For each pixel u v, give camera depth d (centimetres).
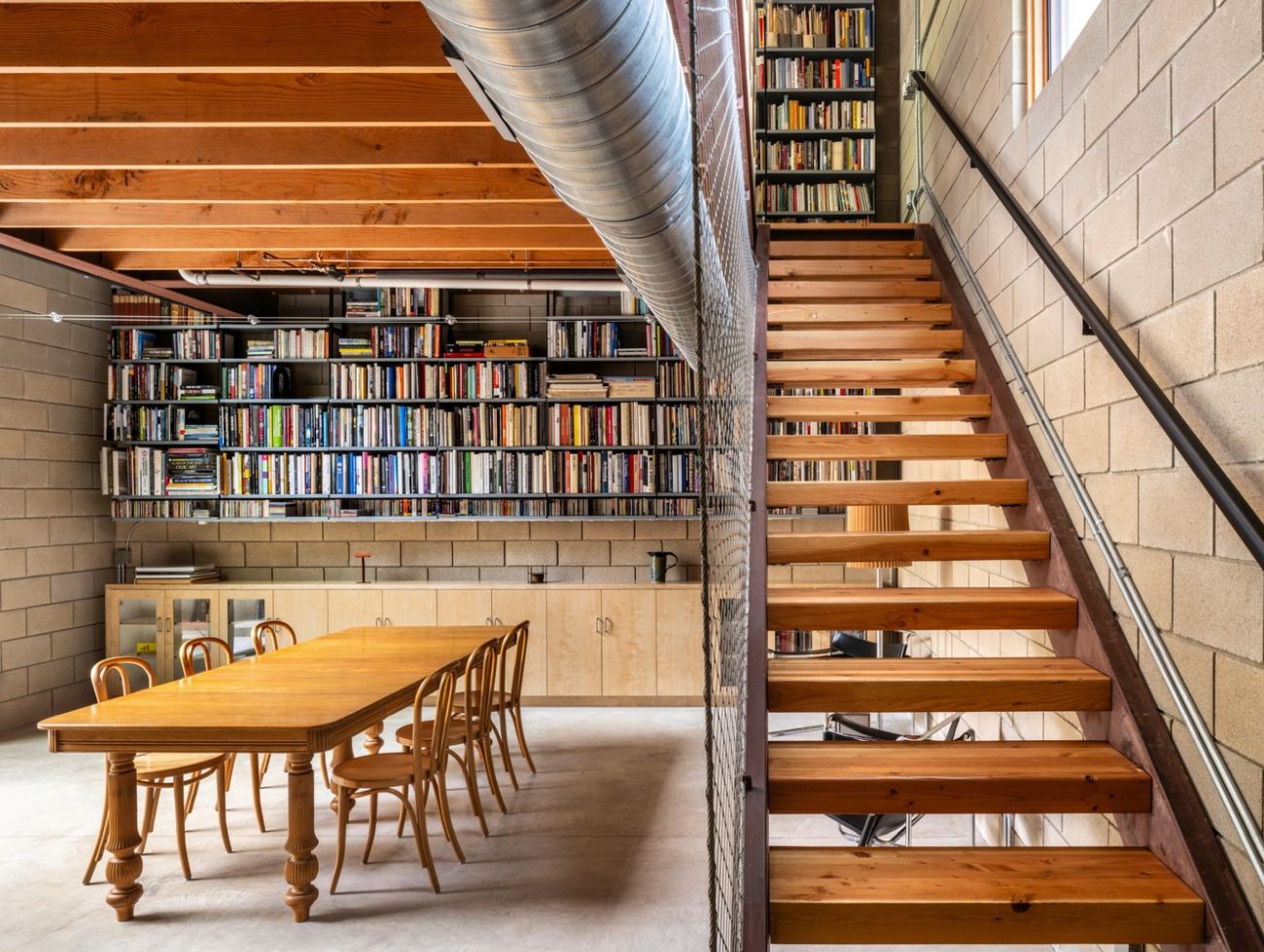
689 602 627
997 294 374
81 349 644
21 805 438
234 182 376
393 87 285
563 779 472
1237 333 181
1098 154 258
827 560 285
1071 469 275
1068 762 221
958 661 260
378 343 645
